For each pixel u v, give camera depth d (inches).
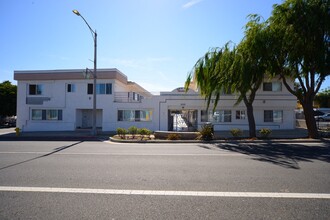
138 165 307.6
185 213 156.9
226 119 985.5
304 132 847.7
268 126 978.7
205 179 239.1
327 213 156.6
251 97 658.2
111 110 999.0
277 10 579.8
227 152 415.8
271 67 626.5
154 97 981.8
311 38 543.5
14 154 404.2
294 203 174.1
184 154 396.2
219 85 632.4
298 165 303.1
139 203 175.2
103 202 177.3
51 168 291.3
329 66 565.6
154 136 669.3
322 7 531.8
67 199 183.8
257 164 310.7
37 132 948.0
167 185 219.5
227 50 628.4
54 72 1043.3
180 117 1164.5
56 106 1045.8
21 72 1056.8
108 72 1012.5
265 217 150.4
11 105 1571.1
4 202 178.1
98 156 378.9
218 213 156.8
